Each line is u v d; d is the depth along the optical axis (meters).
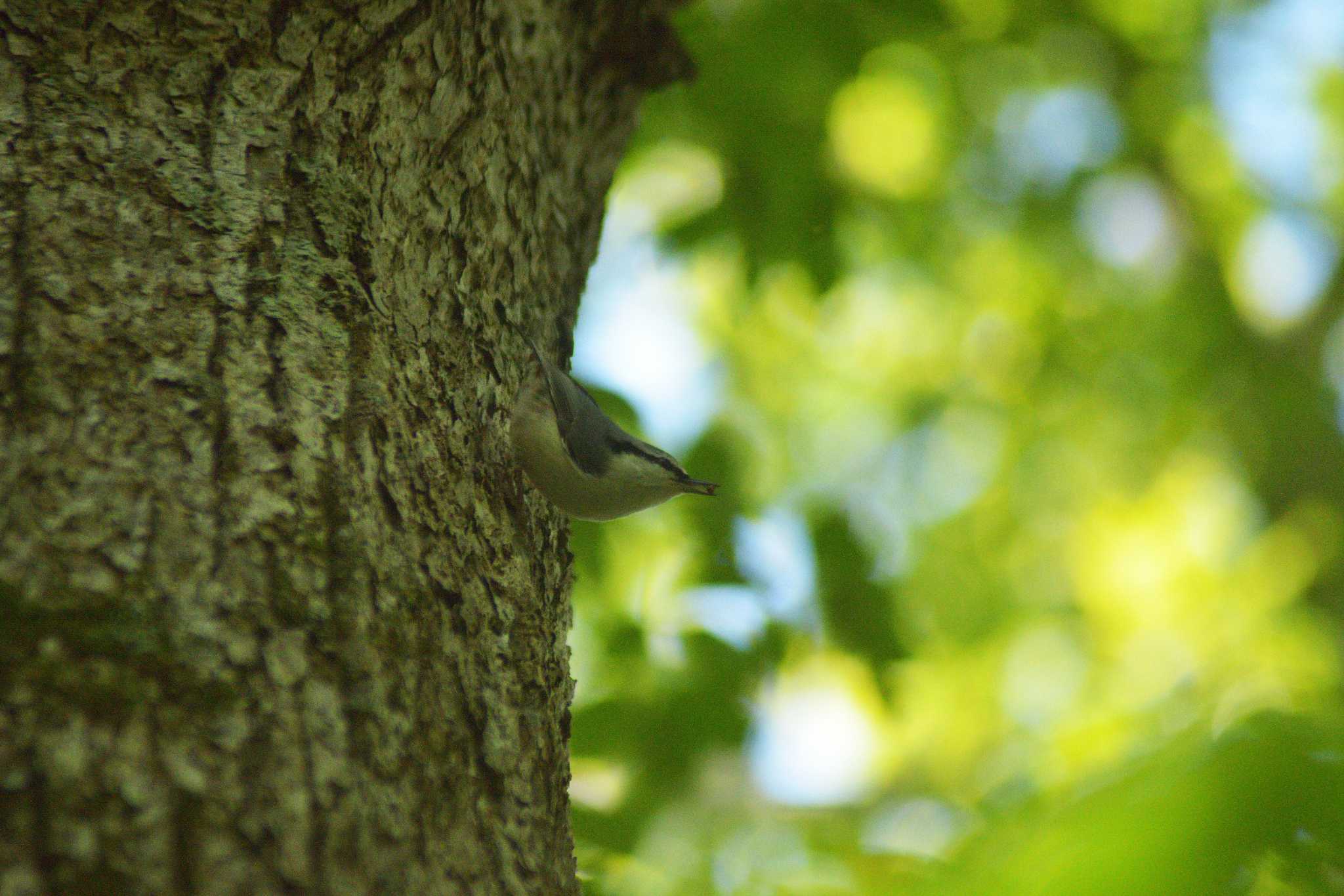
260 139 4.55
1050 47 15.72
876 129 15.38
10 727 3.10
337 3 4.84
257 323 4.14
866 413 17.48
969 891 5.56
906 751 15.48
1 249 3.95
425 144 5.11
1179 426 16.80
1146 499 16.83
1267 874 4.94
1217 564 16.25
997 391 17.30
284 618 3.61
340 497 3.96
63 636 3.28
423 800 3.63
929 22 11.26
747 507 10.88
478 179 5.42
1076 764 7.80
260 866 3.16
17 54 4.34
